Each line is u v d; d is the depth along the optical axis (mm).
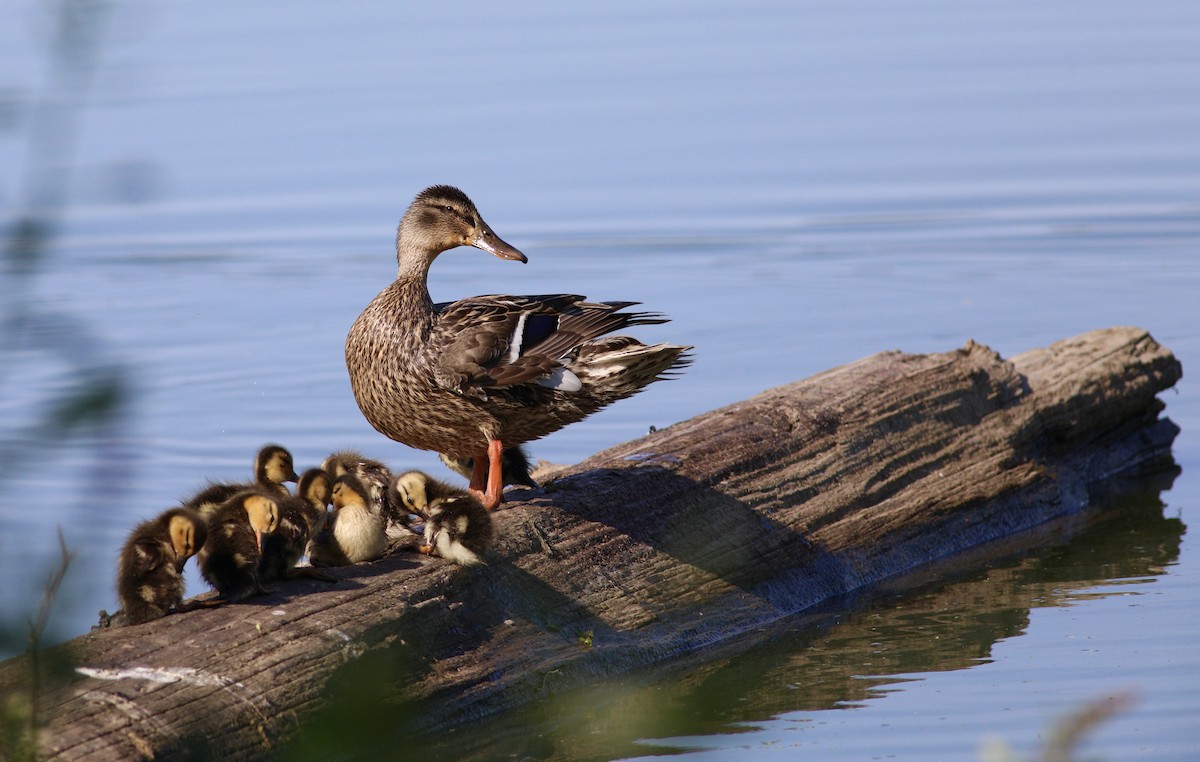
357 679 4641
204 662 7602
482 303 10914
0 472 3398
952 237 24703
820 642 10539
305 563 9766
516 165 28094
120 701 7113
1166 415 16625
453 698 8688
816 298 21922
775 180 27422
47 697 6984
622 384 10391
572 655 9492
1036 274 22922
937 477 13055
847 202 26312
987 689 9359
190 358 19422
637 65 35094
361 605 8492
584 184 27188
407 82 33031
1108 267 23172
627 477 11141
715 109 31656
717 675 9906
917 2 43094
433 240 11172
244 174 27438
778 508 11758
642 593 10367
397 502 9633
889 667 9938
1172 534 13109
